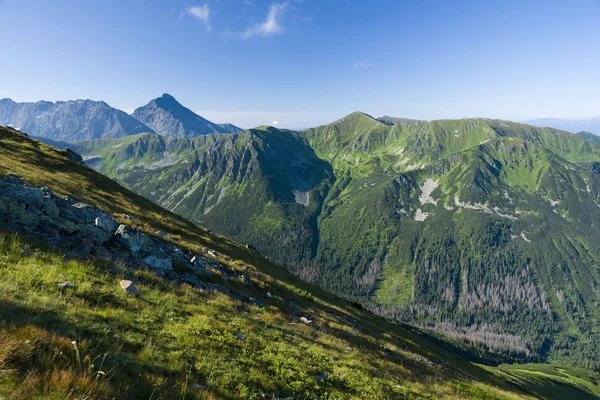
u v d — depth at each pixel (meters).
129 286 16.61
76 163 58.28
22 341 7.48
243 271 37.25
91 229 22.59
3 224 18.12
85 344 9.22
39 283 13.16
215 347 14.21
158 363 10.72
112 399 7.13
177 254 29.53
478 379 38.38
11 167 38.44
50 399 6.08
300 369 15.64
